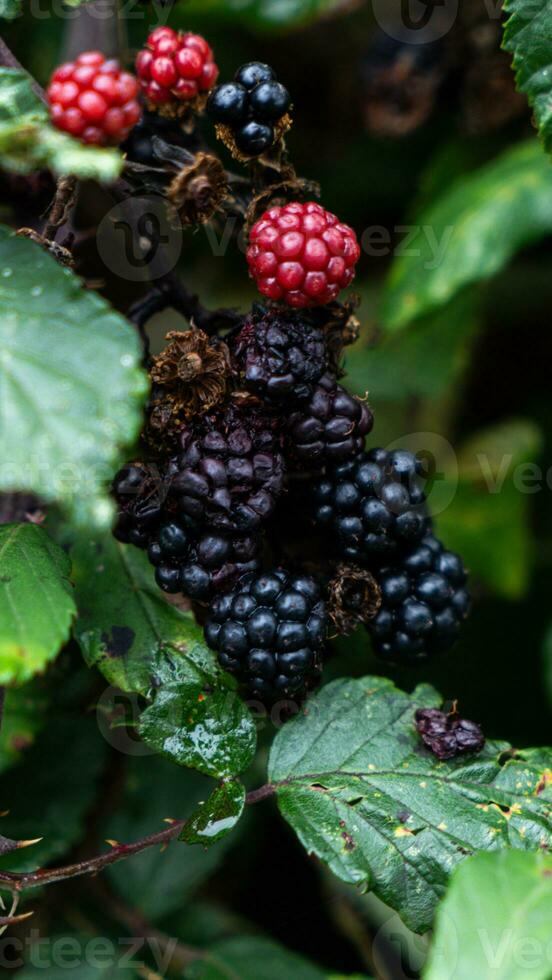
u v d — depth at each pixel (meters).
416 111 0.54
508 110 0.53
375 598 0.41
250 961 0.46
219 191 0.40
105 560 0.42
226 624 0.40
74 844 0.46
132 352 0.37
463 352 0.56
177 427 0.40
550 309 0.60
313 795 0.40
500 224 0.51
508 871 0.38
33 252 0.37
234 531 0.39
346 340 0.41
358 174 0.59
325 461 0.40
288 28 0.53
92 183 0.47
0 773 0.45
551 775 0.41
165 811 0.47
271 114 0.40
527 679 0.54
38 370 0.37
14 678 0.37
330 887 0.49
